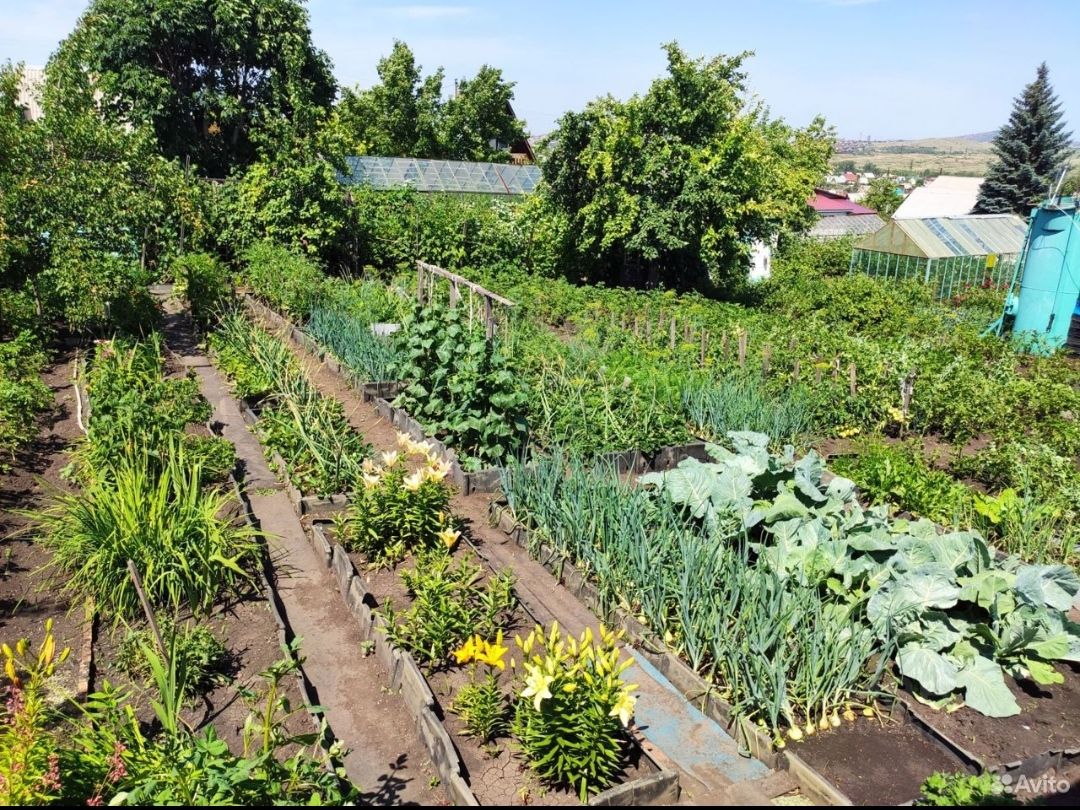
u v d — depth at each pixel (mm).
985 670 5016
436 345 9695
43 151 12719
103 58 23906
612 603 5855
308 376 11312
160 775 3541
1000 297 24031
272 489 8023
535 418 9695
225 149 26906
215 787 3486
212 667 5137
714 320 16875
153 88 23969
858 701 4969
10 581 6020
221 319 13852
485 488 8289
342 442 8359
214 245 20406
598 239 22625
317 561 6695
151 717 4660
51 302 13273
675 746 4629
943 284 26953
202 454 7914
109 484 6250
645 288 23984
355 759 4453
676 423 9648
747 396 10234
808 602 5074
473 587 6047
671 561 5863
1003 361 13578
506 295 18516
